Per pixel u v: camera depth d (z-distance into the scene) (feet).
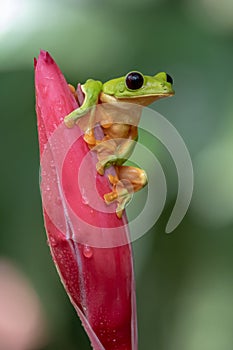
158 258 2.96
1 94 2.92
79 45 2.87
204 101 2.86
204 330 2.97
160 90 2.08
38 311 3.27
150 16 2.94
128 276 2.12
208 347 2.96
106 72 2.87
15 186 2.92
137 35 2.91
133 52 2.89
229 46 2.92
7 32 2.85
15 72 2.91
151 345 3.09
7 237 2.94
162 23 2.93
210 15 2.96
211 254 2.91
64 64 2.86
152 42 2.90
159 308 3.05
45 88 2.11
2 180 2.92
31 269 2.99
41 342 3.30
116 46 2.89
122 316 2.11
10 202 2.93
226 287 2.92
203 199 2.79
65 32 2.88
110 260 2.11
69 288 2.11
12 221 2.94
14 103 2.91
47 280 3.01
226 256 2.89
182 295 2.99
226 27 2.94
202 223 2.87
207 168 2.78
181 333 2.99
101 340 2.12
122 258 2.11
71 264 2.10
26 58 2.85
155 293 3.02
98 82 2.10
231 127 2.81
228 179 2.76
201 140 2.83
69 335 3.20
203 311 2.97
